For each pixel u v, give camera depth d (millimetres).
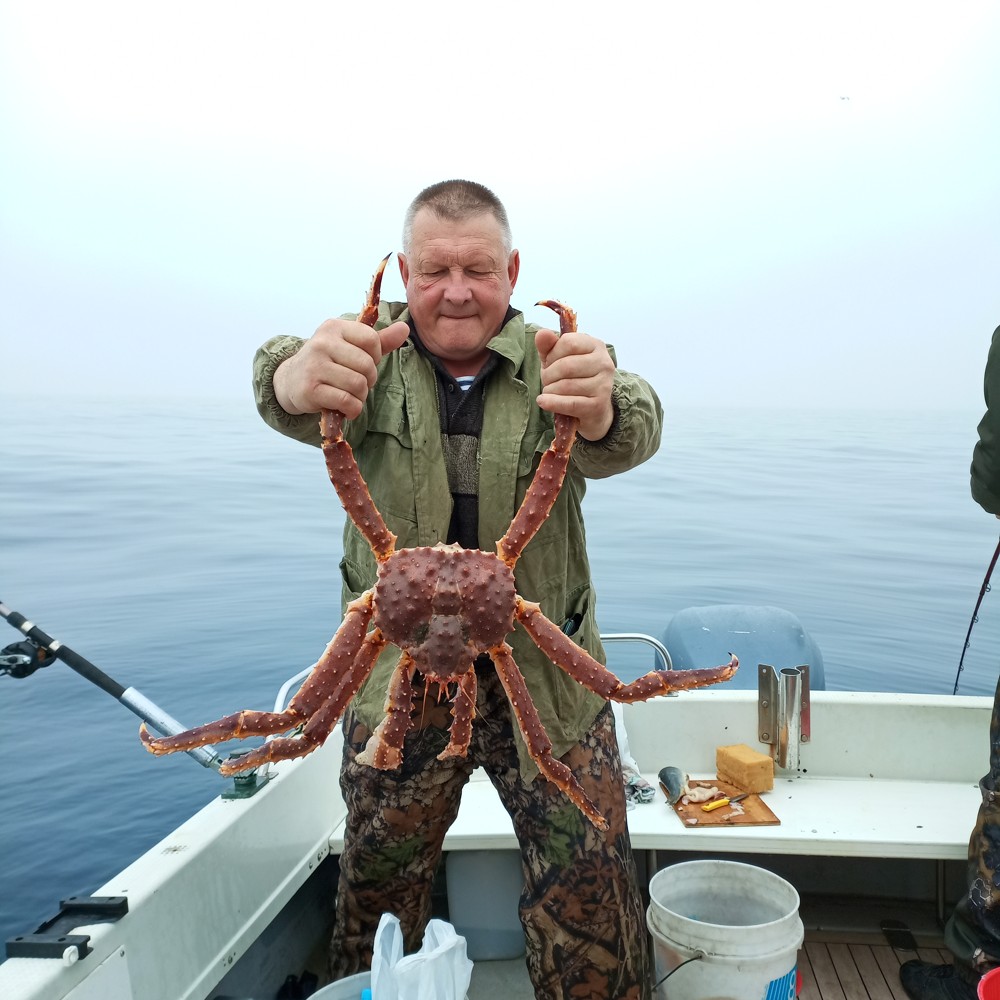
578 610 2281
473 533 2229
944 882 3410
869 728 3592
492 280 2055
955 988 2811
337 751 3408
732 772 3467
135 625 11945
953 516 24344
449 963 2068
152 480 28438
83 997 1790
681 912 2920
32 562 16297
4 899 5785
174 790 7379
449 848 3084
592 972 2170
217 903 2359
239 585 14508
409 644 1622
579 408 1669
